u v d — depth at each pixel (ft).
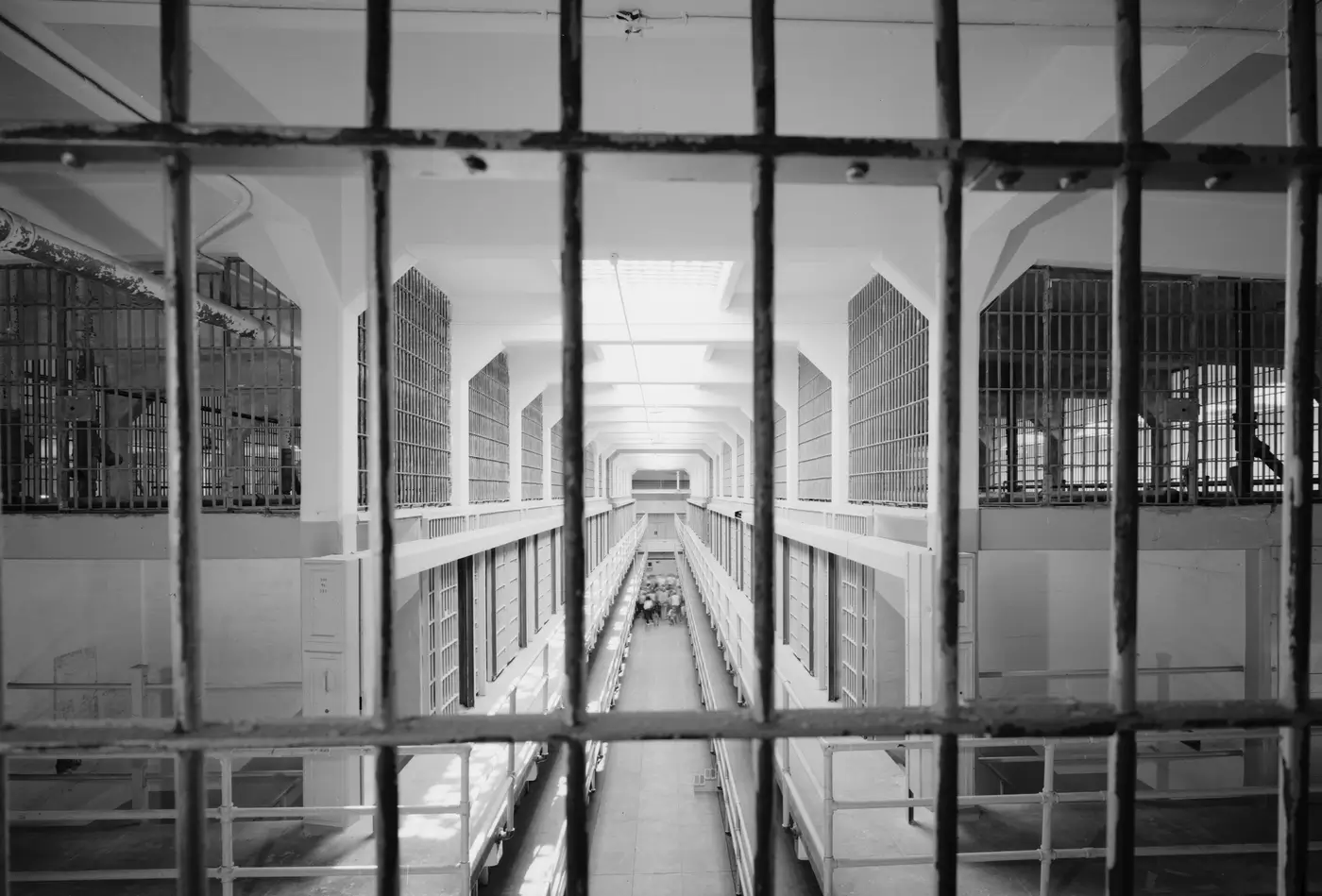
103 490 18.75
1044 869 13.12
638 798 25.21
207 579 23.58
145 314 20.61
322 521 16.72
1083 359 19.42
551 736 3.79
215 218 17.12
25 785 18.90
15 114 13.46
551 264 22.94
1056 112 12.32
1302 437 3.87
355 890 14.08
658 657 52.44
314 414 16.75
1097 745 21.83
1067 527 18.40
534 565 41.24
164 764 21.25
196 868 3.75
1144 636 22.86
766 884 3.84
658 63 12.27
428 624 23.72
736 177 4.12
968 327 17.43
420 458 23.70
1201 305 21.17
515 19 9.17
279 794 20.29
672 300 26.81
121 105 10.96
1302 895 3.87
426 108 13.53
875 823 16.47
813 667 30.91
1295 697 3.88
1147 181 4.05
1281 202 19.11
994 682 22.39
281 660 23.43
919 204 17.39
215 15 9.05
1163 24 9.30
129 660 22.39
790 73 12.55
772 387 3.85
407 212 16.67
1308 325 3.86
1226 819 17.34
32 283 19.71
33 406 19.33
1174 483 20.68
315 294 16.70
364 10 9.08
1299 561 3.88
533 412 45.80
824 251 17.43
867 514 23.50
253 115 12.94
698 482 116.37
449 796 18.31
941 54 3.86
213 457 20.48
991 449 19.83
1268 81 13.12
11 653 21.21
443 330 26.30
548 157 3.88
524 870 18.04
